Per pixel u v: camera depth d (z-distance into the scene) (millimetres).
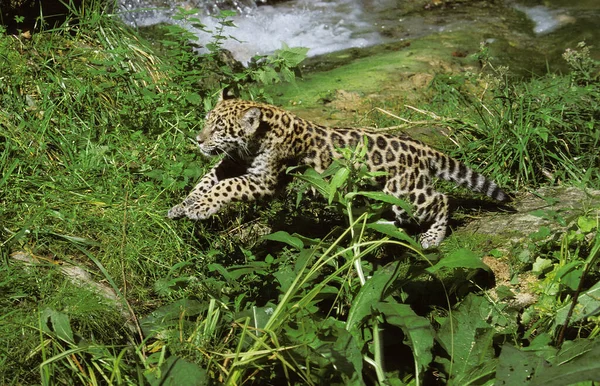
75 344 4742
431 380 5043
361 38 11797
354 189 5508
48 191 6457
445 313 5598
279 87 9906
